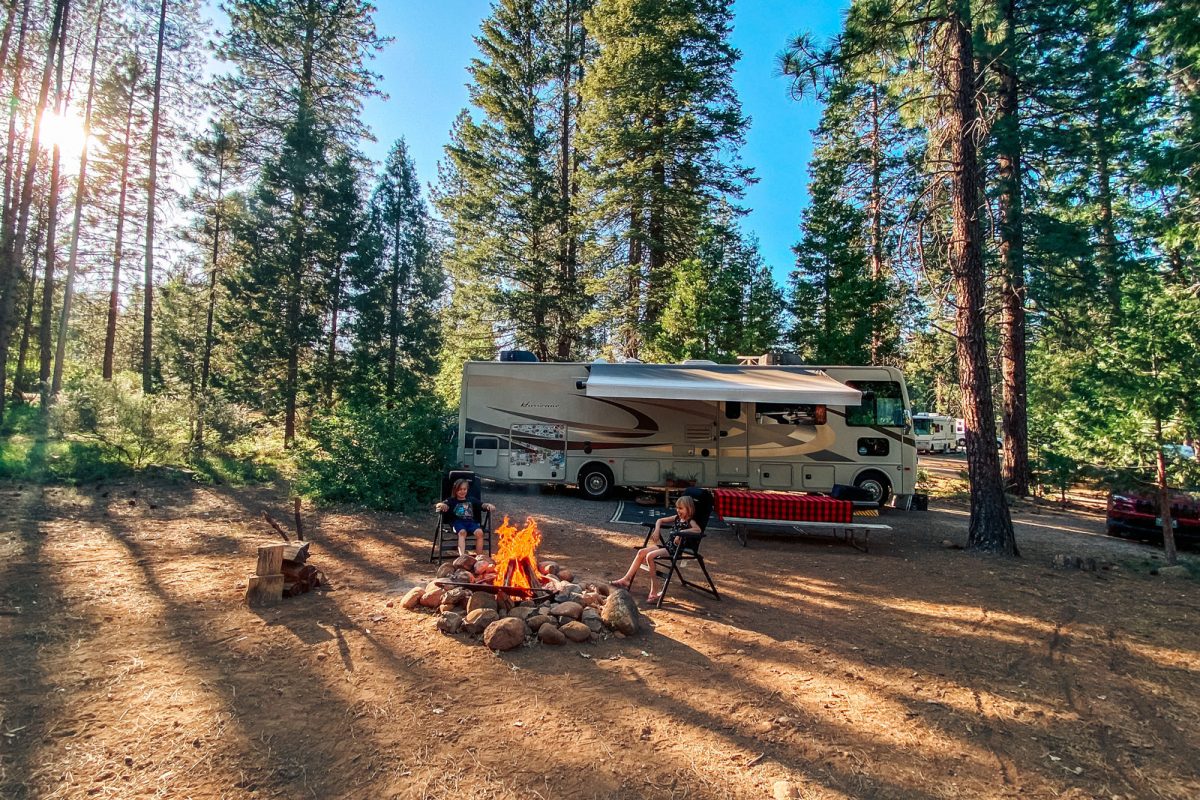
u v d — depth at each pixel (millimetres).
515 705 3488
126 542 6840
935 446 32125
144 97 20016
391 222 19375
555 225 22500
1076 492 17031
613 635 4664
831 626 5184
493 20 23219
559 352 22562
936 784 2893
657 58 18781
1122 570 7676
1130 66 12398
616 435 12086
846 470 11898
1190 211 10039
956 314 8898
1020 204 13859
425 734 3131
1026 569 7555
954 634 5086
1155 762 3182
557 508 10914
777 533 9531
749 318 17625
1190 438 7762
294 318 17328
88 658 3816
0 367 13875
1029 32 12234
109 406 11828
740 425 11961
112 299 21578
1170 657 4707
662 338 17312
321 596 5328
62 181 20672
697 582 6465
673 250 20078
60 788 2539
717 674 4062
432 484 10164
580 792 2693
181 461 12531
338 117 21125
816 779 2879
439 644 4324
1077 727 3535
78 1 18453
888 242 10047
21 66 16469
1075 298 15086
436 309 22281
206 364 20172
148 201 19297
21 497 8859
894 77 10336
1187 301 7809
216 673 3711
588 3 24094
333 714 3293
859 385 12008
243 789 2607
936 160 9117
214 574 5816
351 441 9828
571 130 24484
